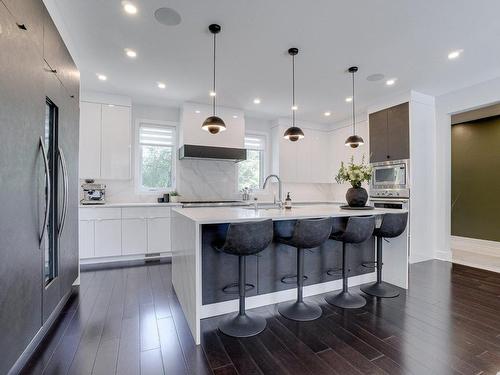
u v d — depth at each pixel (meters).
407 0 2.13
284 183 6.07
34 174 1.71
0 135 1.32
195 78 3.64
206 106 4.72
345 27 2.50
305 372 1.60
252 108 4.97
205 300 2.31
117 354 1.76
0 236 1.33
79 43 2.77
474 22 2.41
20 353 1.57
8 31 1.38
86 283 3.08
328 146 6.14
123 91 4.11
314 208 3.14
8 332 1.42
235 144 4.92
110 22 2.42
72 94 2.68
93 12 2.28
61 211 2.32
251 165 5.75
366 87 3.94
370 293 2.79
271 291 2.56
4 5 1.34
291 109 5.01
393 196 4.23
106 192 4.51
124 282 3.12
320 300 2.65
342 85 3.87
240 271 2.16
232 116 4.91
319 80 3.70
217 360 1.71
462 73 3.48
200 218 2.04
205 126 2.79
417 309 2.44
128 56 3.04
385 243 3.16
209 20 2.40
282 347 1.86
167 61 3.16
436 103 4.31
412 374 1.58
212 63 3.21
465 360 1.70
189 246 2.12
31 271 1.69
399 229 2.79
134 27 2.50
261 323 2.16
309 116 5.49
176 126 4.98
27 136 1.61
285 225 2.62
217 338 1.97
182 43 2.77
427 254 4.18
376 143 4.57
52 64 2.07
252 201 5.11
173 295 2.75
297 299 2.47
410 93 4.05
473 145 5.13
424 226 4.15
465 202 5.24
